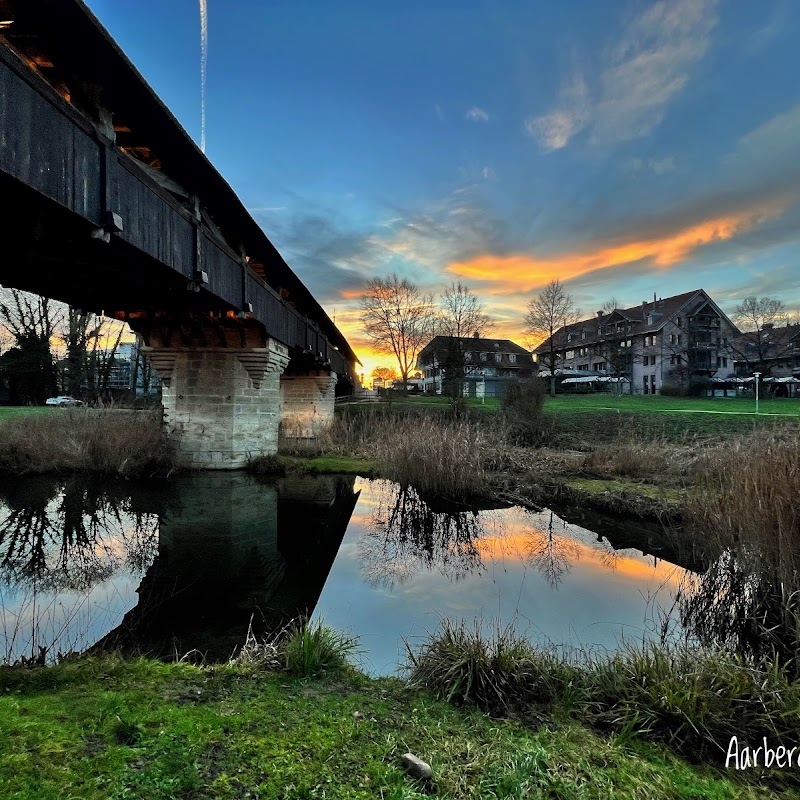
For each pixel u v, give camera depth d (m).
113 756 2.17
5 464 13.95
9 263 7.60
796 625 4.30
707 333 46.75
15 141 4.59
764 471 5.75
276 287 16.38
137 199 6.89
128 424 15.21
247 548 8.55
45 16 5.05
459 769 2.34
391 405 29.38
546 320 42.19
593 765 2.51
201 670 3.42
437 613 5.70
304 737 2.53
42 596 6.12
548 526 10.02
